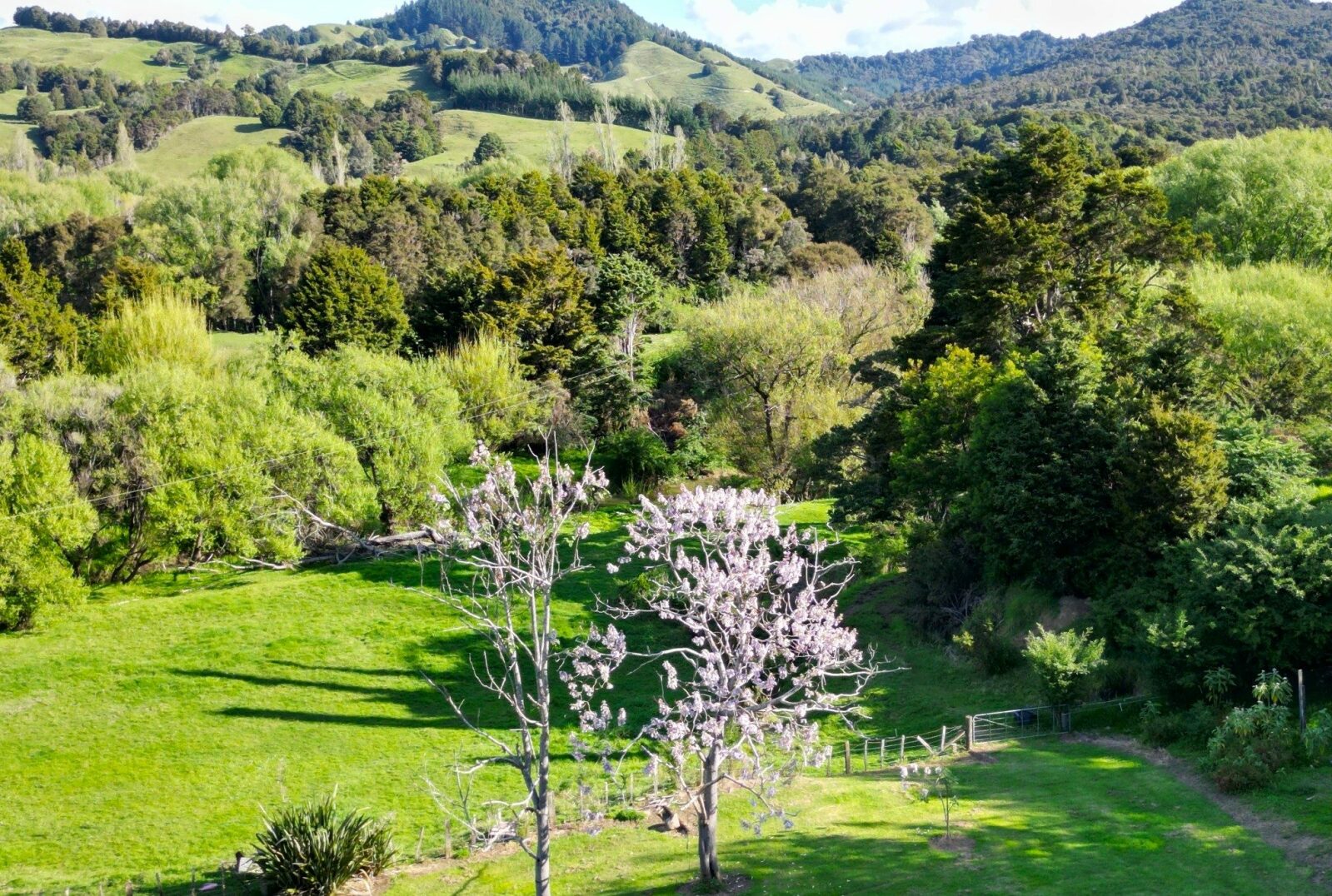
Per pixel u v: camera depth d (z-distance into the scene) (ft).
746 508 73.77
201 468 164.04
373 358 204.85
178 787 97.35
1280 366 161.38
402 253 318.04
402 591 157.07
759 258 389.39
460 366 228.84
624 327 280.51
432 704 118.42
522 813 84.02
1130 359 126.72
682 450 232.32
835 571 152.66
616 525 191.42
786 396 228.02
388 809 91.20
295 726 111.86
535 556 65.31
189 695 120.47
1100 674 102.78
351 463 176.04
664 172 434.71
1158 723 91.61
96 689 122.52
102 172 469.98
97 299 256.93
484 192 392.88
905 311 265.95
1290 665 89.45
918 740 98.48
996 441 123.24
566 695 119.24
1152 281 198.18
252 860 76.07
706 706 65.82
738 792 86.79
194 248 333.01
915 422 146.41
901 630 132.57
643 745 102.99
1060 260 173.06
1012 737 98.27
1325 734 78.54
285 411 176.04
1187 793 79.20
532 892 70.90
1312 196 222.28
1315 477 129.59
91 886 77.61
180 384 171.22
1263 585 89.97
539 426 227.81
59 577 143.95
